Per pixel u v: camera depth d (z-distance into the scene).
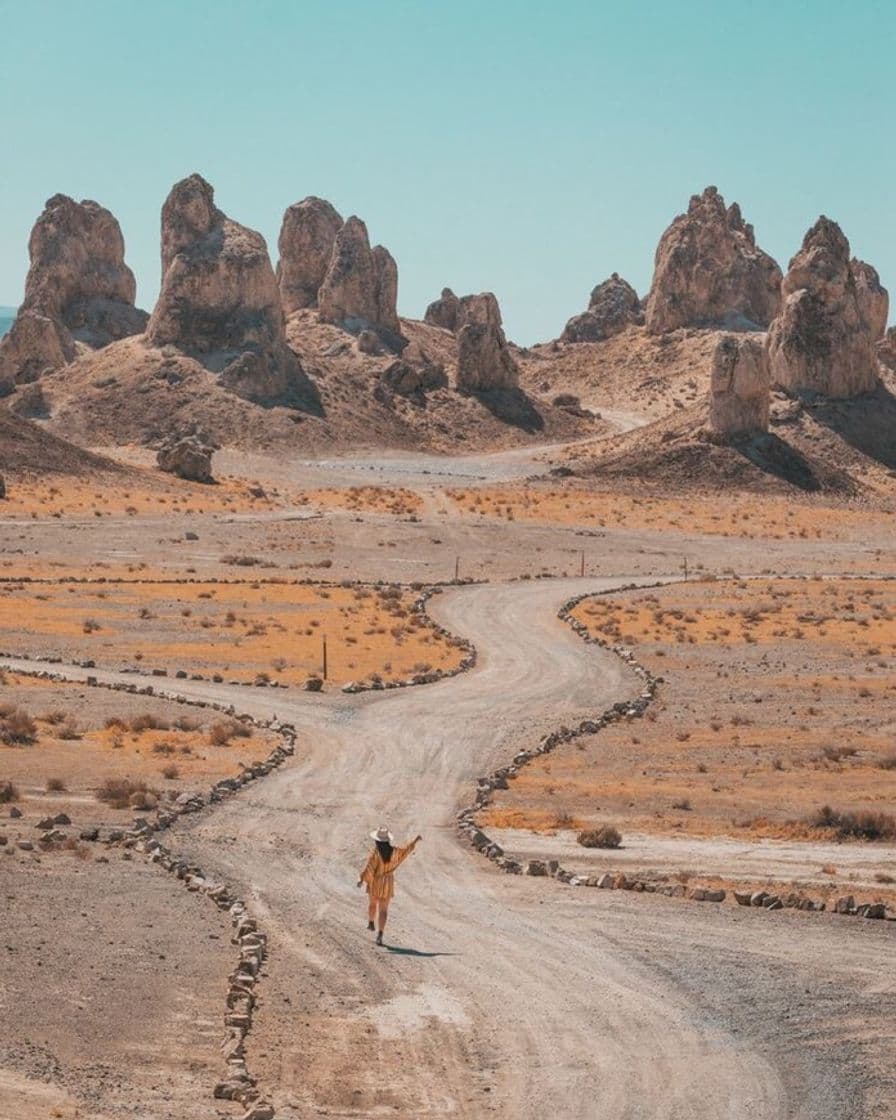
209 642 78.12
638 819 42.03
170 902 30.41
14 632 78.69
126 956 26.28
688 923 29.75
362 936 28.66
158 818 38.81
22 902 29.47
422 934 28.92
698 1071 21.53
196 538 126.00
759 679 69.25
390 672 70.50
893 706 62.53
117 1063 21.23
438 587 104.25
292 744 52.12
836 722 58.94
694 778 48.31
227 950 27.17
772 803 44.28
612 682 68.31
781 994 25.02
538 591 103.44
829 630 86.06
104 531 127.06
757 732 56.72
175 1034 22.61
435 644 80.38
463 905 31.34
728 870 35.47
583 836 38.44
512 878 34.19
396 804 43.38
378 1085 20.94
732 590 106.00
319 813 41.66
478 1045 22.61
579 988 25.39
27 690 61.56
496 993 25.09
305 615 89.31
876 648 78.50
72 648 74.62
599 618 90.62
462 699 63.19
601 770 49.56
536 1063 21.86
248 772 46.31
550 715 59.59
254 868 34.53
